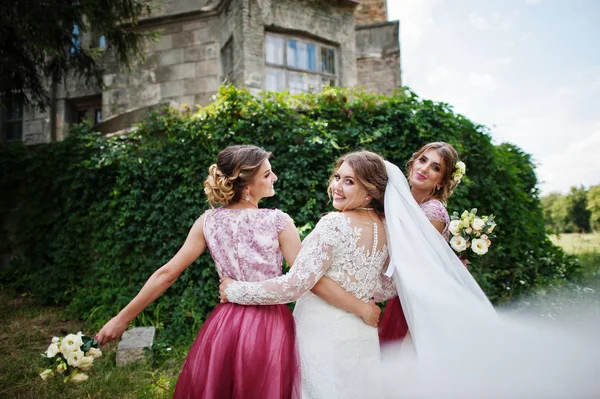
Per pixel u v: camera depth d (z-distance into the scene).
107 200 4.82
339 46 7.43
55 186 5.12
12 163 5.43
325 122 4.26
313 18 7.09
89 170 4.92
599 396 1.56
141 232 4.55
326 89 4.49
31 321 4.25
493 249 4.61
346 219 1.61
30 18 4.57
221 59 7.35
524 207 5.18
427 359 1.55
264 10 6.59
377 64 8.59
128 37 5.69
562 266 5.17
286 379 1.52
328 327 1.58
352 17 7.55
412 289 1.60
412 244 1.66
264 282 1.53
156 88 7.61
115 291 4.46
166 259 4.37
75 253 4.93
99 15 5.09
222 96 4.51
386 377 1.75
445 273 1.67
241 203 1.74
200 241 1.73
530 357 1.64
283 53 6.87
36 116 9.02
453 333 1.58
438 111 4.44
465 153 4.54
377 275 1.68
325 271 1.58
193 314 3.85
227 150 1.74
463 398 1.55
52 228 5.27
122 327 1.64
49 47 4.88
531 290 4.36
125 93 7.78
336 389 1.51
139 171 4.64
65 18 4.91
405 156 4.22
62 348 1.53
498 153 4.91
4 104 5.78
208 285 4.09
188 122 4.53
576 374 1.61
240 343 1.53
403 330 2.00
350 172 1.66
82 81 8.77
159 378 2.94
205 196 4.33
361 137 4.22
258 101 4.41
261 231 1.65
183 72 7.48
